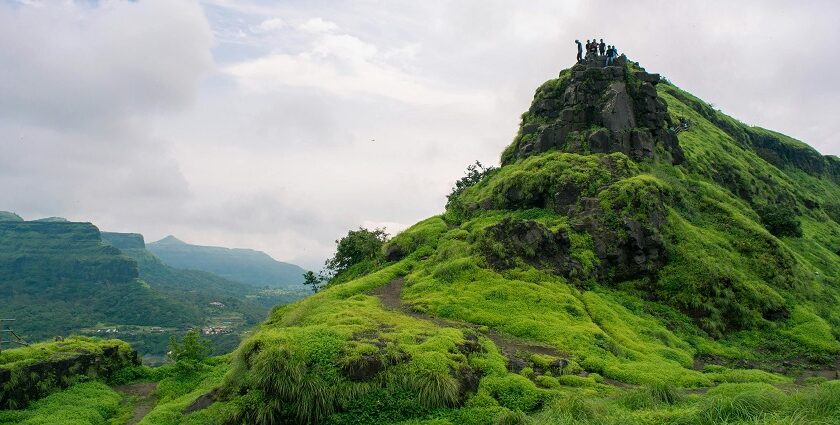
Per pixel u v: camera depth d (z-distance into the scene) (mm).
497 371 24469
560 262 43094
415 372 22031
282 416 20469
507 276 40562
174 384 31609
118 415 27016
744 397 16406
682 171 66375
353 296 39062
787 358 38375
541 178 55750
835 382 20781
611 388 24594
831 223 95500
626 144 61031
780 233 70562
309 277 64438
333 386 21094
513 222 44562
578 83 67000
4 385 25453
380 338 24922
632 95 67500
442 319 34000
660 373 27922
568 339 31031
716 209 57469
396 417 20766
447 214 65125
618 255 45469
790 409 15594
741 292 44500
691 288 43750
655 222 48156
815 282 53688
